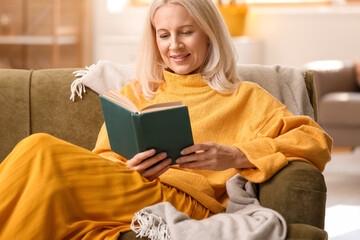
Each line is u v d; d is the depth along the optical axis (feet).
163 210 5.89
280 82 8.03
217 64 7.34
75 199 5.78
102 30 20.57
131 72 8.20
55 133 7.73
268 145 6.57
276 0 20.08
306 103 7.91
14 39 18.60
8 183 5.69
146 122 5.80
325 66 15.96
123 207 5.98
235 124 7.26
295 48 19.60
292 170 6.09
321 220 5.89
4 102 7.73
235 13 18.80
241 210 6.27
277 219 5.66
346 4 19.54
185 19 7.11
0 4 18.53
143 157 6.01
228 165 6.41
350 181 14.15
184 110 5.88
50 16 18.76
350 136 14.93
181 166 6.33
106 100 6.27
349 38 19.20
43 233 5.50
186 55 7.27
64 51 19.12
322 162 6.72
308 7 19.84
